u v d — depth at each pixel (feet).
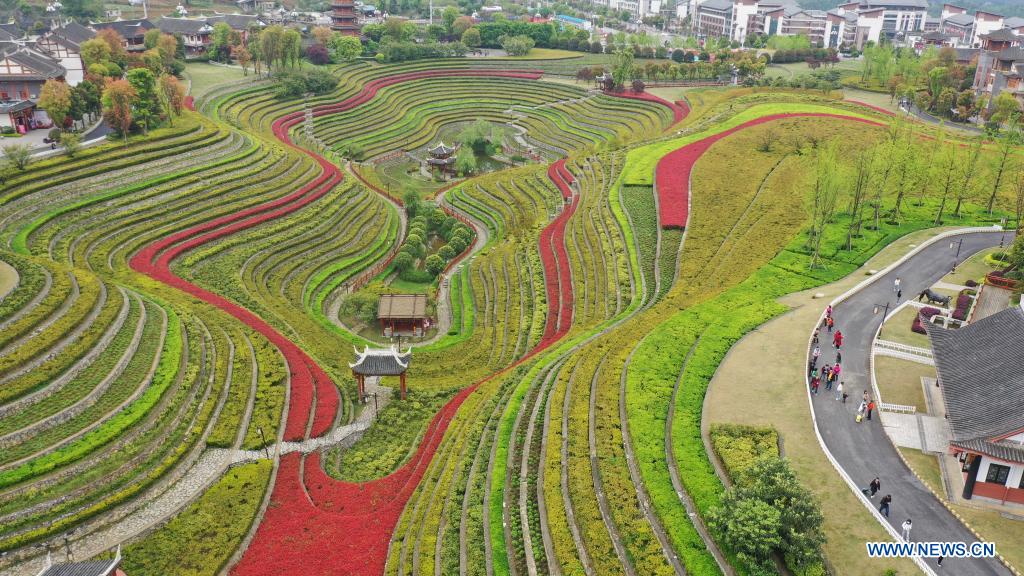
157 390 207.51
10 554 161.48
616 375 215.31
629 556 150.92
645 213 351.46
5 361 199.72
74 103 398.21
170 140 406.41
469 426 210.18
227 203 363.97
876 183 315.58
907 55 649.61
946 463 174.50
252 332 254.47
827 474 168.25
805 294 262.06
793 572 140.46
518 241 362.74
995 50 554.46
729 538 145.79
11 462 177.47
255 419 212.02
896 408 194.59
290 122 540.11
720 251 304.30
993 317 194.59
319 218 374.63
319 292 323.16
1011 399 163.63
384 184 486.38
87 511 171.01
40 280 240.32
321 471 201.36
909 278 271.28
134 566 163.63
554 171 455.22
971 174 324.60
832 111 492.95
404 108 639.76
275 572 165.27
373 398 242.58
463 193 454.81
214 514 178.50
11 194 315.37
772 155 403.54
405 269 350.23
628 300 283.59
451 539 165.78
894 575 140.56
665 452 179.63
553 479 174.91
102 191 342.44
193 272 305.53
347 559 168.86
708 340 229.45
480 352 271.28
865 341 229.45
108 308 237.86
